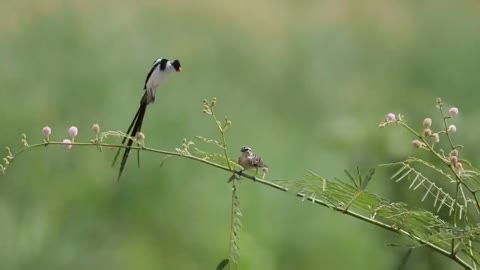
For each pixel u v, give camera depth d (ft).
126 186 33.76
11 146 34.96
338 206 12.96
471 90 47.29
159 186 33.94
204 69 53.36
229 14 65.87
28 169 34.27
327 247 31.63
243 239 29.76
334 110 49.78
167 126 38.52
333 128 32.63
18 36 45.44
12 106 37.24
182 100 42.29
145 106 13.46
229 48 58.80
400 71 54.90
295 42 62.49
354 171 28.25
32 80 40.70
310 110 50.98
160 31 57.00
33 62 41.93
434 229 13.15
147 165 34.63
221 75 54.44
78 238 31.81
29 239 31.17
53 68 41.81
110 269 30.73
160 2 62.23
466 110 45.21
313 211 32.78
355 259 30.96
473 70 49.67
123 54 47.60
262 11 67.82
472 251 13.05
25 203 32.63
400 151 26.05
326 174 37.06
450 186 21.58
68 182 33.73
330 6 71.00
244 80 55.57
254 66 57.36
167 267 30.89
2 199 32.37
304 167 38.55
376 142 27.35
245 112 47.16
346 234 31.76
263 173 13.05
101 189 33.58
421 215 12.72
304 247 31.91
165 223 32.60
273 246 31.60
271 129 44.86
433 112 27.48
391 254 27.48
